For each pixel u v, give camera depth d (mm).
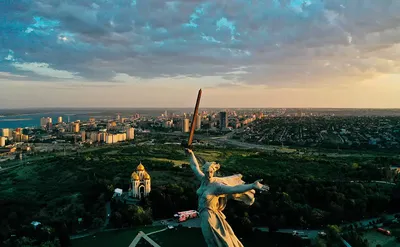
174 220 144000
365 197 148125
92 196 169375
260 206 143375
